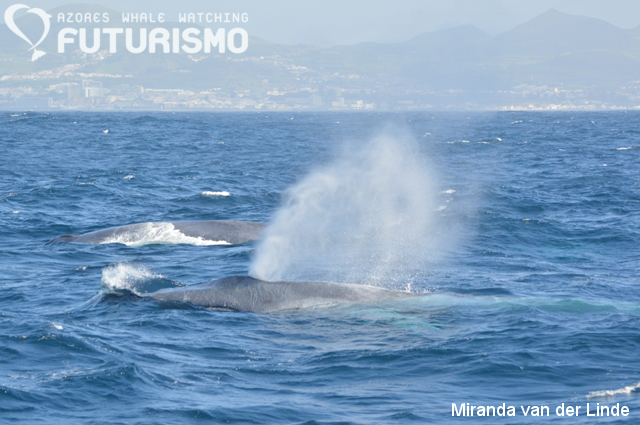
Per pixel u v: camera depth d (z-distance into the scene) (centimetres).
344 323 3684
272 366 3070
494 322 3688
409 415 2530
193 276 4938
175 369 2995
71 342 3250
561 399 2684
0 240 6247
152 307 3922
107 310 3875
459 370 3014
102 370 2906
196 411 2536
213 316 3791
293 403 2650
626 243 6231
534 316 3759
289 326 3641
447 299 4094
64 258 5509
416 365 3081
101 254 5653
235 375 2952
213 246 6006
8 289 4484
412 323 3681
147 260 5438
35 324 3534
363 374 2977
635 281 4828
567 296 4372
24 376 2853
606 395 2717
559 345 3297
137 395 2681
